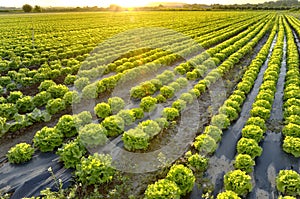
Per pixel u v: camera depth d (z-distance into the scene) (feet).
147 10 427.74
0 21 200.64
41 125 39.96
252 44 92.63
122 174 28.73
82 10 433.07
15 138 36.52
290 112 38.91
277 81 57.16
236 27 151.23
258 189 26.91
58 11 408.46
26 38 112.27
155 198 23.31
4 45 93.97
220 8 438.40
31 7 368.27
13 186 27.07
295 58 68.54
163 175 28.58
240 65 71.31
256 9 415.44
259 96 44.42
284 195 25.80
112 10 444.96
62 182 27.25
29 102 43.09
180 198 25.85
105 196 25.84
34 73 59.82
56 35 122.21
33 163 30.25
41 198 25.63
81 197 25.55
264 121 37.35
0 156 32.40
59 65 65.46
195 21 189.47
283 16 253.65
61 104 42.78
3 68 65.05
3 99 43.62
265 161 31.17
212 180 28.17
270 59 71.67
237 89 52.47
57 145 32.48
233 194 23.63
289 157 31.68
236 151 33.14
